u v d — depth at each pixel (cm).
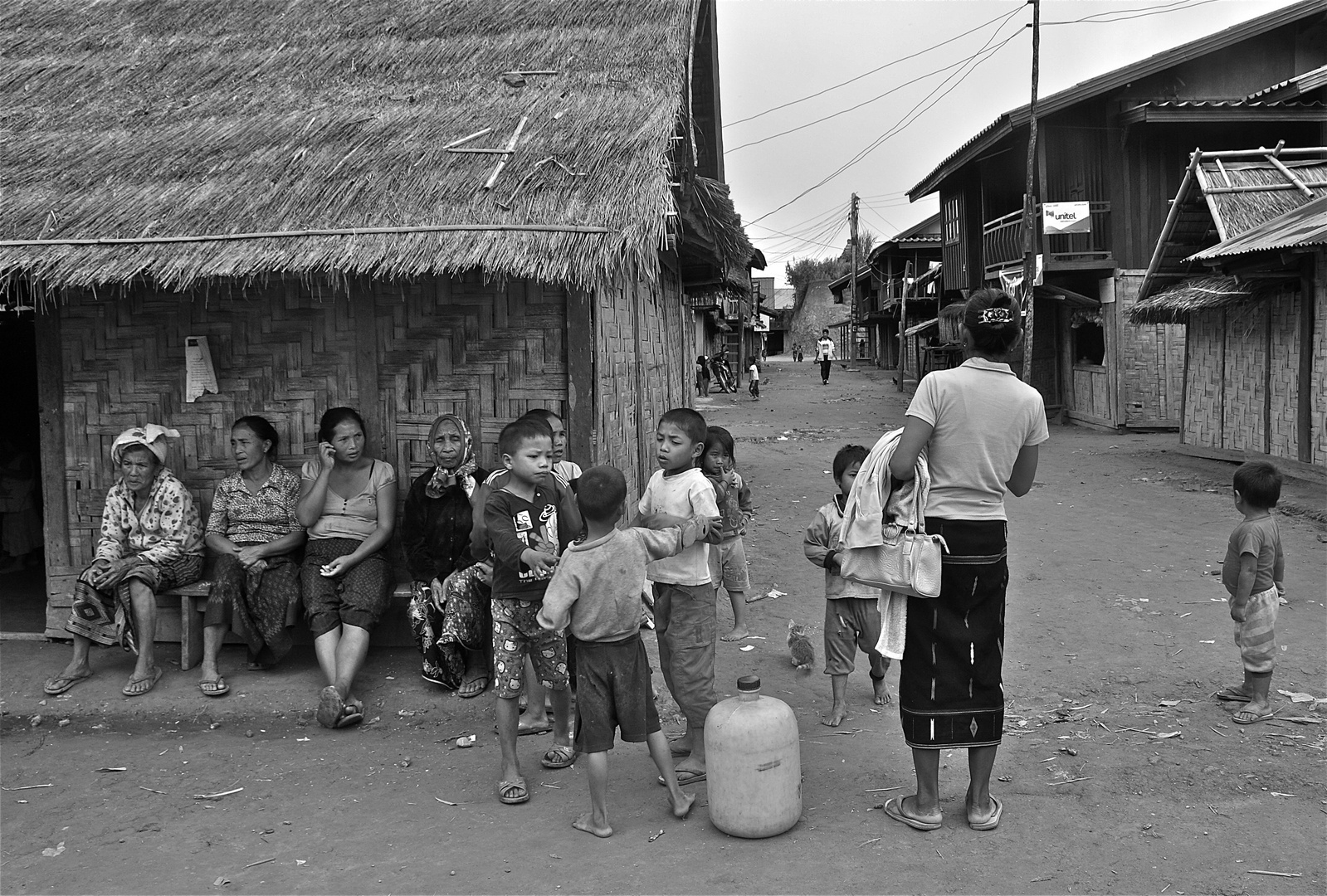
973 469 340
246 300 573
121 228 529
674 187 585
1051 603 639
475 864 342
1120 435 1606
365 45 687
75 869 348
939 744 344
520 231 494
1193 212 1173
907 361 3572
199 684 527
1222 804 366
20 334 820
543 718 472
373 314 565
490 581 459
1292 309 1053
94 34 737
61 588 595
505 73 630
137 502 554
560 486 434
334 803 396
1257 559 439
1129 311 1375
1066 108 1719
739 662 548
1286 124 1744
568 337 551
